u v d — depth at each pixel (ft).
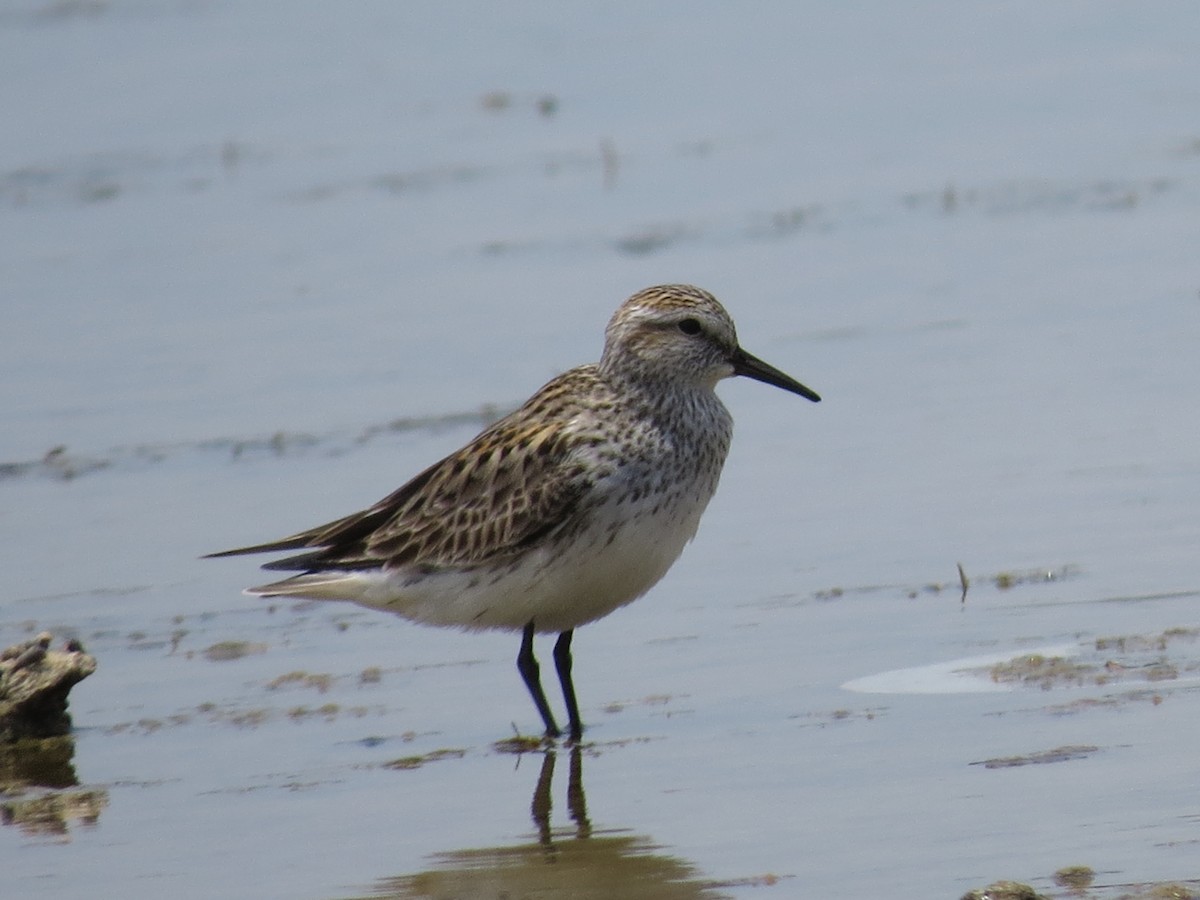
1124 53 90.94
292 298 65.62
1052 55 91.97
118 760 35.45
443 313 63.16
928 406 52.80
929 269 64.69
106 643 41.57
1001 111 83.87
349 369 58.70
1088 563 41.86
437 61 97.04
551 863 29.45
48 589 44.78
